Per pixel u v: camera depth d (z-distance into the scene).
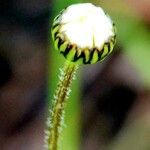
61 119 0.08
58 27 0.07
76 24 0.07
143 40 0.12
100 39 0.07
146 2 0.12
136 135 0.13
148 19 0.12
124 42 0.12
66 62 0.07
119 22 0.12
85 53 0.07
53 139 0.08
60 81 0.07
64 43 0.07
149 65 0.12
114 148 0.13
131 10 0.13
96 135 0.13
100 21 0.07
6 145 0.13
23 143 0.13
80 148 0.13
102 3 0.13
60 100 0.07
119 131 0.13
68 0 0.09
